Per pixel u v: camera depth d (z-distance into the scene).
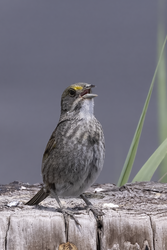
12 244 7.41
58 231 7.47
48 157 8.56
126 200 9.23
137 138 9.95
